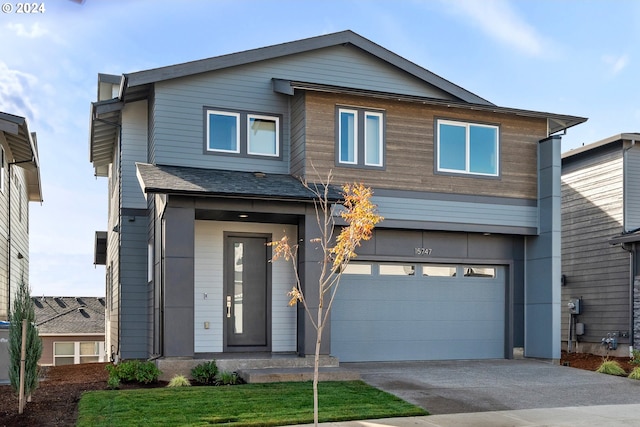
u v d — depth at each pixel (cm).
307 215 1168
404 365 1279
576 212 1842
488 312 1427
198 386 979
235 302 1246
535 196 1440
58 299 3459
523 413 851
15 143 1619
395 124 1341
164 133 1262
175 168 1240
